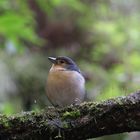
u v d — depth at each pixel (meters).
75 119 5.32
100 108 5.29
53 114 5.37
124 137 12.71
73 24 16.34
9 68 14.18
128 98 5.26
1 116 5.35
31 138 5.34
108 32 16.62
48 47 15.89
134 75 14.46
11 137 5.31
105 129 5.34
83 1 16.72
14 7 10.85
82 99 6.80
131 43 16.41
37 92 14.10
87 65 15.49
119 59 16.19
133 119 5.25
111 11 17.45
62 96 6.72
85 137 5.40
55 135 5.34
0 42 10.74
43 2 11.00
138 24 16.97
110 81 14.48
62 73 6.70
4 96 13.35
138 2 18.05
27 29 9.61
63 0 11.93
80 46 16.41
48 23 15.91
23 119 5.32
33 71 14.42
